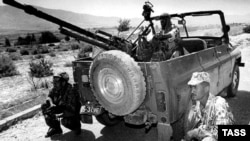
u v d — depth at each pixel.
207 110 2.17
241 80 7.34
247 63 9.94
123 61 2.74
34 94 6.77
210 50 4.09
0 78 10.74
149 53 4.04
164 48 3.87
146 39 4.08
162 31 3.90
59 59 17.48
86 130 4.43
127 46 3.72
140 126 4.06
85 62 3.67
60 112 4.16
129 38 4.45
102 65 2.98
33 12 2.76
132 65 2.74
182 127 3.13
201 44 4.70
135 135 4.13
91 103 3.81
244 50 13.56
